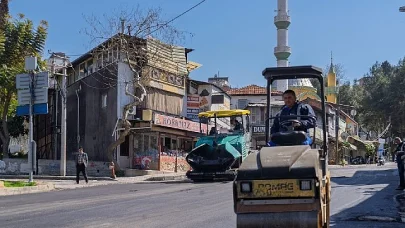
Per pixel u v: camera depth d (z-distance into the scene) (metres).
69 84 44.62
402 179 18.22
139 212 13.39
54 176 31.61
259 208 7.33
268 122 9.22
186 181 27.47
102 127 38.12
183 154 39.34
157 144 37.47
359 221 11.32
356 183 21.23
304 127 8.86
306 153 7.66
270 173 7.35
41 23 39.78
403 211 12.73
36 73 23.88
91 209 14.18
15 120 45.78
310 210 7.19
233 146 25.98
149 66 37.97
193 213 13.02
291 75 9.37
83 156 26.39
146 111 36.31
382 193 17.03
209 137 26.27
